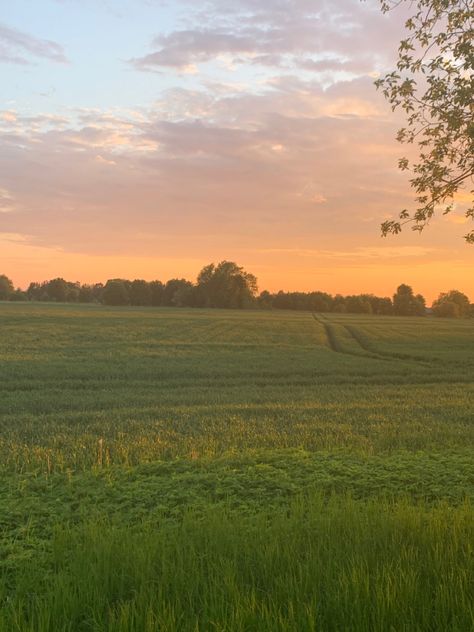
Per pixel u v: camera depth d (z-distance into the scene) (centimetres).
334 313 18325
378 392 2495
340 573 477
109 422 1691
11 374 2869
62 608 448
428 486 909
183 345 4969
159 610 427
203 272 18500
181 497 852
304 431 1534
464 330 8412
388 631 408
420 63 748
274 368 3409
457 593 444
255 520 686
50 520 757
